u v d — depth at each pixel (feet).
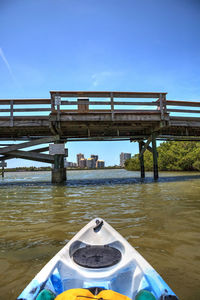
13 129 37.14
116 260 6.03
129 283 5.50
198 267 7.30
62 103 31.99
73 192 27.04
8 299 5.72
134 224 12.39
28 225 12.66
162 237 10.20
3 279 6.77
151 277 5.05
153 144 41.98
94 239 8.20
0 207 18.37
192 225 12.02
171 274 6.87
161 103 34.19
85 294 4.43
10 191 30.14
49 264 5.61
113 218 13.83
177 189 28.02
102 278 5.37
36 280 4.87
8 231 11.60
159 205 17.66
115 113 32.99
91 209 16.66
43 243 9.80
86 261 5.95
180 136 43.60
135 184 35.86
